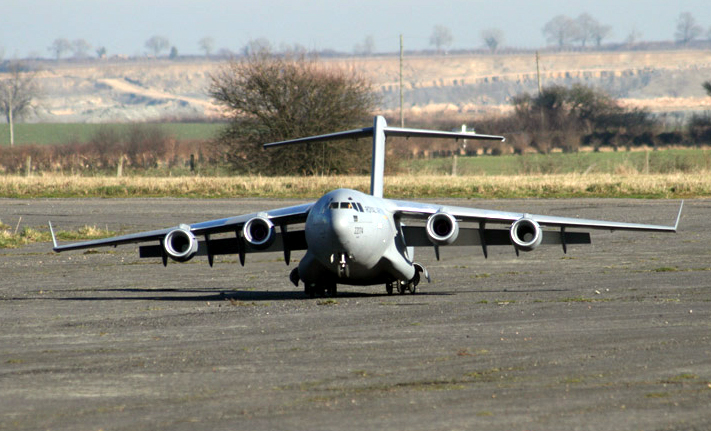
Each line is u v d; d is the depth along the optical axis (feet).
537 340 149.69
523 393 113.29
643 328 160.35
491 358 134.92
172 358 138.72
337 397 112.57
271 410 106.73
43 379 124.67
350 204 202.39
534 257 315.17
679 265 276.00
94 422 102.63
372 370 127.65
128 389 118.21
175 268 301.02
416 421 101.40
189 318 182.70
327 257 202.49
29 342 155.74
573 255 316.60
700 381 118.42
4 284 258.78
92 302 213.05
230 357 138.82
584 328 161.27
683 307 186.29
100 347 149.38
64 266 306.96
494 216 215.31
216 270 294.66
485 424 100.01
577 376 122.21
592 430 97.60
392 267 212.64
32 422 102.99
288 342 151.33
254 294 231.09
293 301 211.20
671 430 97.45
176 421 102.53
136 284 257.34
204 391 116.57
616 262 290.76
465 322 170.81
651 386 116.26
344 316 181.78
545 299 204.74
